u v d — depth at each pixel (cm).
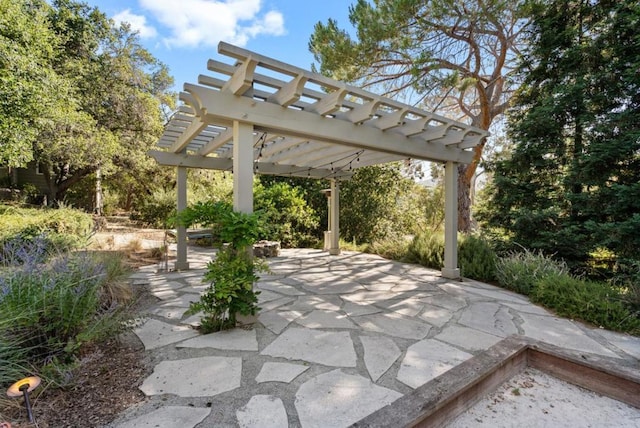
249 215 268
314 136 328
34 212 702
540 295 360
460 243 542
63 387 178
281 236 822
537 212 544
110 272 321
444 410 167
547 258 458
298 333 263
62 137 763
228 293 248
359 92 304
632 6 460
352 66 630
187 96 269
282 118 295
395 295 385
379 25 560
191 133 388
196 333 260
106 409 161
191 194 1130
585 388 208
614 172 486
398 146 396
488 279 473
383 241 745
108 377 192
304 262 609
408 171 938
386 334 265
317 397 175
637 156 470
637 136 432
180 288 400
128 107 978
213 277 259
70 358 203
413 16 553
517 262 446
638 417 180
